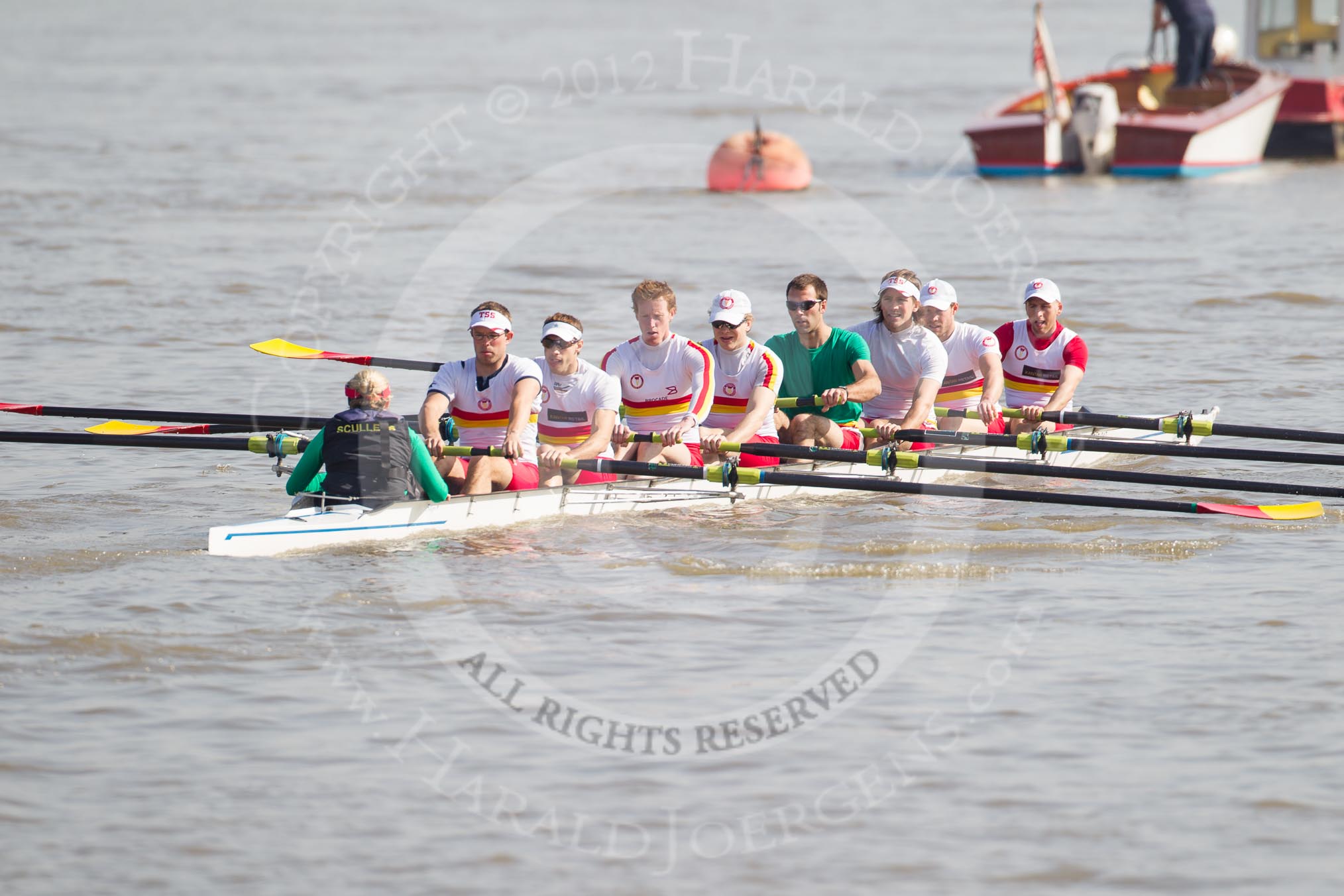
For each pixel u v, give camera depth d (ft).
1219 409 182.91
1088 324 237.86
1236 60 426.92
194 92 625.41
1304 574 118.73
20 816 79.92
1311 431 154.61
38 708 92.32
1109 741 88.89
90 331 228.84
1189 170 400.06
